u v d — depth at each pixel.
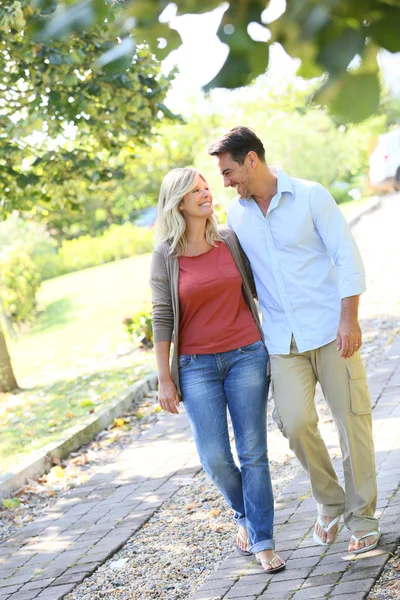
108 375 12.47
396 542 4.98
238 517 5.41
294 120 29.12
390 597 4.38
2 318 20.86
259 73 1.72
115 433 9.45
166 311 5.14
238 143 4.82
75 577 5.78
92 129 11.03
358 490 4.95
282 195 4.88
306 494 6.19
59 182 11.66
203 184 5.03
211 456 5.11
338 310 4.92
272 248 4.93
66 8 1.88
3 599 5.64
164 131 30.38
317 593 4.62
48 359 15.88
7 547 6.67
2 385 13.10
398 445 6.70
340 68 1.61
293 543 5.39
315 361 4.96
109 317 19.16
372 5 1.61
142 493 7.29
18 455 9.00
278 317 4.99
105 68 1.84
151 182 36.56
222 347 5.03
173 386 5.15
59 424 10.02
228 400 5.11
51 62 9.34
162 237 5.11
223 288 4.99
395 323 11.71
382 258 17.30
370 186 28.41
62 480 8.15
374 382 8.87
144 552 6.02
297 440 4.96
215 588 5.05
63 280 31.97
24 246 23.83
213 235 5.07
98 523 6.78
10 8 8.18
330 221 4.84
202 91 1.74
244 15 1.71
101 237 37.81
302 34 1.64
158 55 1.80
